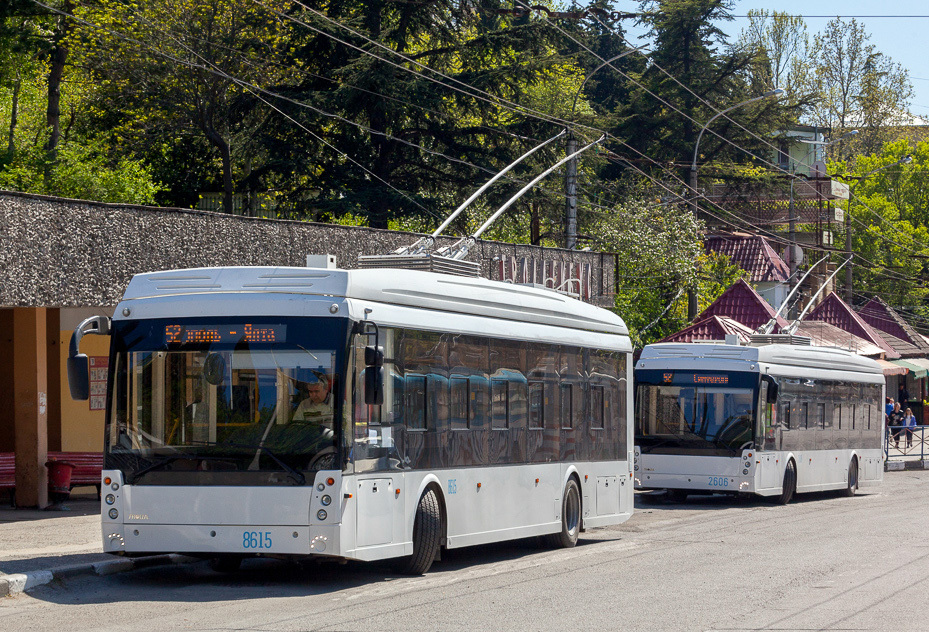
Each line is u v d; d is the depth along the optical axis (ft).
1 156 128.47
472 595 39.17
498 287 51.55
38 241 55.06
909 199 284.41
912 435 168.04
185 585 41.09
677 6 181.57
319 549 38.22
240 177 159.02
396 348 42.57
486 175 126.62
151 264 61.26
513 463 51.01
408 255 50.31
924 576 44.80
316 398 39.04
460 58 128.16
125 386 39.96
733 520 73.15
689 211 153.58
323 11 131.64
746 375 84.58
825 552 53.72
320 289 40.14
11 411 69.77
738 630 32.50
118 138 151.74
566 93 195.62
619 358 63.21
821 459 95.35
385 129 127.75
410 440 43.21
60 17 133.80
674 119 182.39
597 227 152.15
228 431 39.11
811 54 312.91
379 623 33.17
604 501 60.49
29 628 31.99
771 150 191.93
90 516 61.72
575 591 40.29
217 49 137.59
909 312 269.23
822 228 238.48
